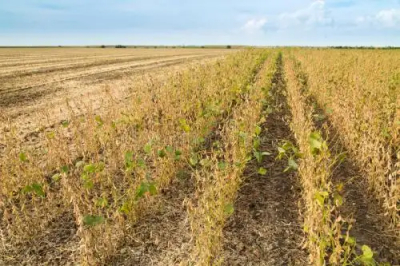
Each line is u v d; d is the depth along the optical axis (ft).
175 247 10.80
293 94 27.43
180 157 15.44
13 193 13.60
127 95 33.88
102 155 17.78
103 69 62.54
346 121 18.89
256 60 55.21
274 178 15.31
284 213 12.59
